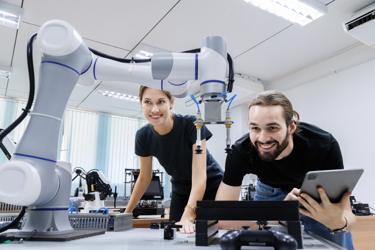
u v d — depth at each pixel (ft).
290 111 3.37
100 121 18.21
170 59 2.43
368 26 8.18
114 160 18.19
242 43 10.21
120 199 13.12
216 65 2.39
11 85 13.83
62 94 2.30
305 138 3.66
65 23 2.27
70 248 1.82
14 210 6.47
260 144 3.28
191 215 3.78
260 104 3.25
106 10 8.40
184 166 5.12
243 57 11.29
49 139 2.20
